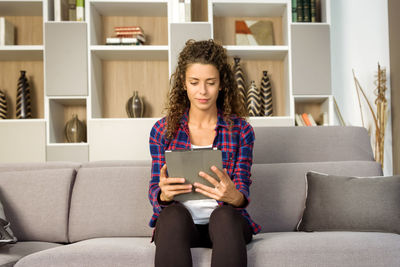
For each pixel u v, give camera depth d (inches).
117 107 135.6
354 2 139.1
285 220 67.6
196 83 54.5
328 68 126.0
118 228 66.6
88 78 121.6
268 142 76.9
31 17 134.2
